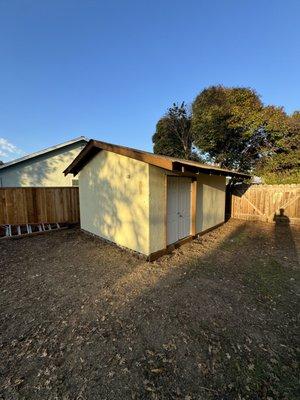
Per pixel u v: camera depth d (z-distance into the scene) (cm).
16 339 274
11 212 862
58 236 810
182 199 692
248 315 323
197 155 2169
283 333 284
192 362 236
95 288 410
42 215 930
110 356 246
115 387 208
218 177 929
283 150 1384
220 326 297
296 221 1018
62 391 204
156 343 265
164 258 574
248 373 223
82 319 315
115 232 671
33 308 345
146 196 543
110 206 684
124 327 296
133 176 579
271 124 1304
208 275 466
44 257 586
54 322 308
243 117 1395
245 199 1151
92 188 771
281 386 209
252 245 692
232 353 249
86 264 533
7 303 360
